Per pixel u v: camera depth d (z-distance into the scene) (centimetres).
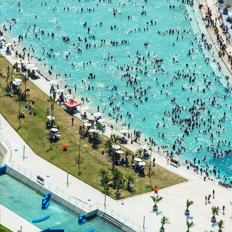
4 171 12762
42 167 12900
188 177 13088
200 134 15638
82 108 15688
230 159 14500
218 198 12281
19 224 10812
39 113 15500
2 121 14788
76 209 11556
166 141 15275
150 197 12088
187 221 10900
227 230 11200
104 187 12369
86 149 13912
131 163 13475
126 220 11269
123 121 16175
